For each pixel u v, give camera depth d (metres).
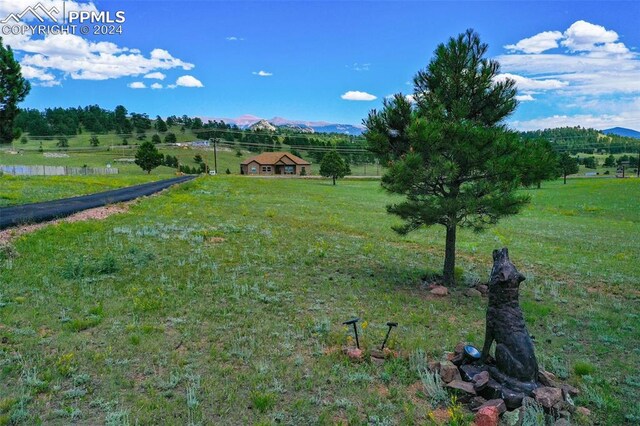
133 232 18.39
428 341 8.73
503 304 6.66
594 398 6.71
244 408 6.07
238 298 10.72
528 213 42.75
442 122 11.95
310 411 6.09
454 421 5.82
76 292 10.40
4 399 5.82
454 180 12.39
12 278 10.94
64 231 16.81
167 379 6.69
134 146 187.88
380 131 12.91
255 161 130.88
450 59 12.53
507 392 6.26
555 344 9.16
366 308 10.75
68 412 5.70
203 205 33.09
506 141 11.65
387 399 6.52
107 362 7.05
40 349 7.40
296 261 15.32
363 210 38.34
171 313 9.50
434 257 18.34
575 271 16.62
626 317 11.15
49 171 79.12
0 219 18.44
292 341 8.40
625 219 39.28
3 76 29.23
